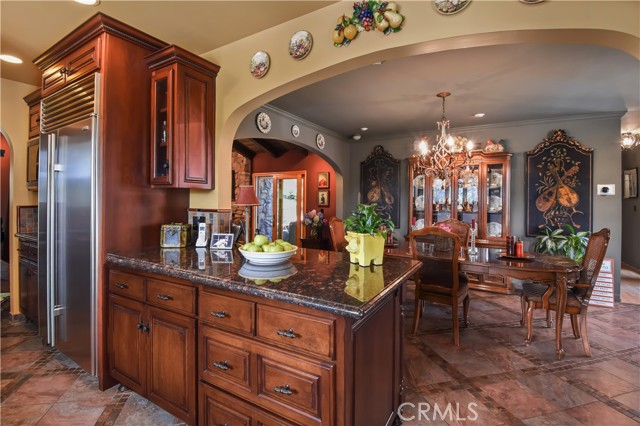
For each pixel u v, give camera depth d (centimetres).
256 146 625
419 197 521
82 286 218
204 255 209
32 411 188
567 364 250
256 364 137
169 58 224
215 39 245
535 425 180
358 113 430
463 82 321
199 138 240
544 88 336
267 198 666
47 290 244
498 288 455
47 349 267
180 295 166
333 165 560
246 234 292
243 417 141
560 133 445
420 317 329
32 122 328
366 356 135
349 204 596
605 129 429
